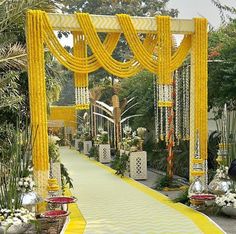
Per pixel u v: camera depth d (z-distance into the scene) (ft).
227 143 20.34
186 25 21.26
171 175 27.12
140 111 41.29
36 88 19.06
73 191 26.71
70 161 50.11
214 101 27.50
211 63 26.63
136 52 20.52
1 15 18.19
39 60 19.08
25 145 17.57
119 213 19.56
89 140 61.41
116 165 37.17
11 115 24.36
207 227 16.21
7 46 20.67
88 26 19.70
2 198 15.87
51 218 15.84
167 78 20.94
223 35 28.35
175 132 26.27
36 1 18.12
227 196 18.25
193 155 21.81
